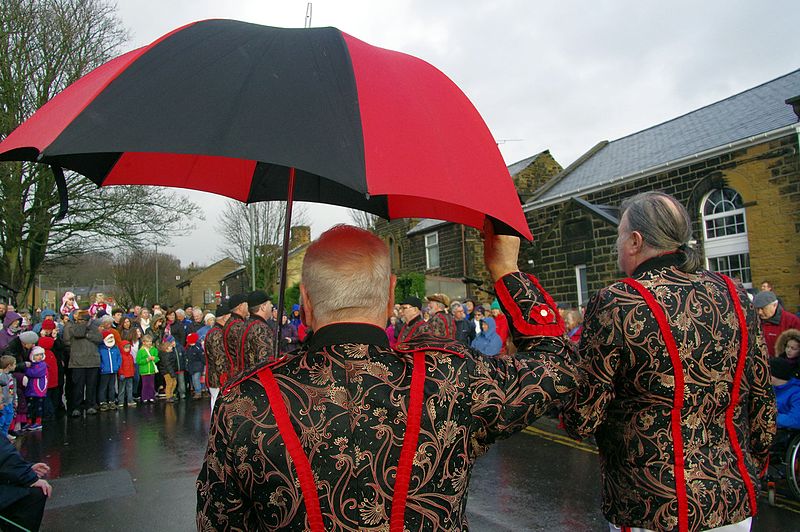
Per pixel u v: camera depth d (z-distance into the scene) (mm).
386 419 1141
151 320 14086
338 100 1118
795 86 13586
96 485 5602
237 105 1066
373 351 1215
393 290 1367
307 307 1330
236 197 2354
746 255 12016
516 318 1460
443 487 1155
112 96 1080
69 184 14969
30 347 8727
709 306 1771
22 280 16297
